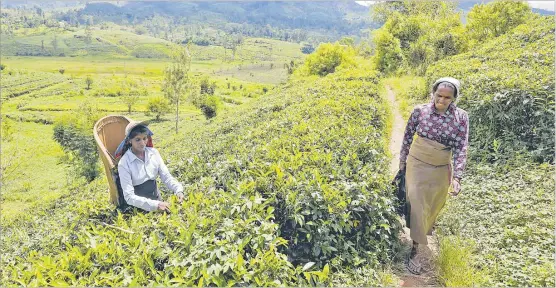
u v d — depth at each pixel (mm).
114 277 3154
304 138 6402
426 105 4457
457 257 4188
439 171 4402
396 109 13805
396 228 4730
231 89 113312
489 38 23516
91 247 3561
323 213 4305
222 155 6773
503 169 6543
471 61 13141
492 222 5062
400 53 29438
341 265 4156
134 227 3867
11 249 5969
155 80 132250
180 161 6305
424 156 4402
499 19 23688
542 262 4031
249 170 4895
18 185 32250
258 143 6977
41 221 9297
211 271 3127
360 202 4461
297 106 10742
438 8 34188
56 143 47000
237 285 3184
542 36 13594
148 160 4430
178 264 3246
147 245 3539
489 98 7484
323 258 4121
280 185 4512
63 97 97000
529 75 7938
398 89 18188
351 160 5574
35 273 3240
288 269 3541
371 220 4543
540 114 6887
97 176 31750
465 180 6586
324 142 6219
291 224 4305
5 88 105688
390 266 4324
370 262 4270
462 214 5414
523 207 5191
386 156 6445
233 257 3314
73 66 165750
